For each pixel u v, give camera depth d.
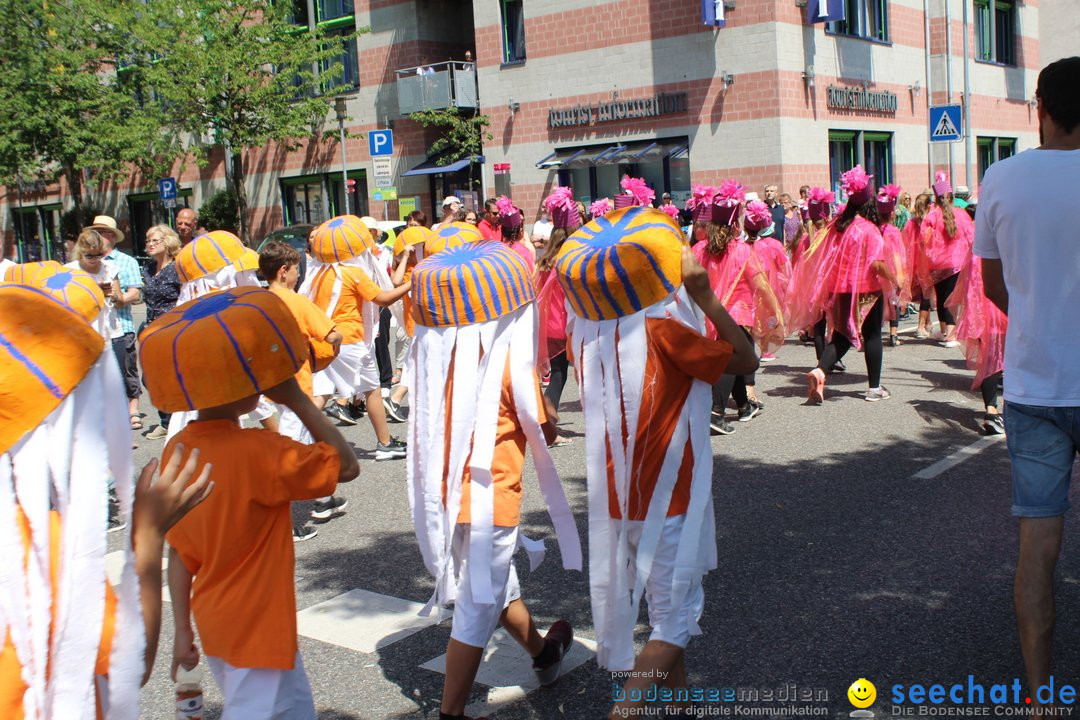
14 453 1.91
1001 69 30.03
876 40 24.52
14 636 1.90
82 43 29.44
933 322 15.36
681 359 3.11
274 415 6.75
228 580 2.83
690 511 3.15
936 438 7.79
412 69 26.91
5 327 1.92
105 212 38.78
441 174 28.06
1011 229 3.38
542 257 7.42
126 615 2.01
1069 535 5.41
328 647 4.56
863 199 8.98
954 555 5.18
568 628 4.12
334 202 30.73
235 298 2.81
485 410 3.54
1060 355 3.29
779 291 9.48
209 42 27.38
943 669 3.94
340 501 6.72
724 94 22.02
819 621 4.45
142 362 2.75
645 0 22.83
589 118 24.06
